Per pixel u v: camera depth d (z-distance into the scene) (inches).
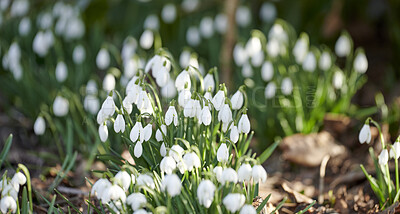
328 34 199.9
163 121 91.8
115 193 76.7
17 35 187.3
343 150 140.9
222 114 89.4
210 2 203.5
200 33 195.6
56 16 190.9
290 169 137.2
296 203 115.3
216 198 79.9
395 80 183.2
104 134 92.7
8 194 81.7
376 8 207.9
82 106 149.9
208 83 102.3
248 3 196.4
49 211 88.7
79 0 199.5
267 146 146.6
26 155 136.5
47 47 162.6
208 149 97.3
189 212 81.0
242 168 79.9
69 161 129.1
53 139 147.6
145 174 80.8
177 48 194.5
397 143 94.3
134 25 202.5
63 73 144.0
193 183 84.1
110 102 91.7
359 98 177.2
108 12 202.1
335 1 197.8
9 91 167.0
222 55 168.2
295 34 187.6
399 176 119.5
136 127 88.0
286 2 205.9
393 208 98.7
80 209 108.8
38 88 156.0
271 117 145.4
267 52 152.1
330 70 154.0
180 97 95.0
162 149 91.4
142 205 77.0
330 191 119.6
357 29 209.2
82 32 178.1
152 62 102.3
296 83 147.2
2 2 187.9
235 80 178.1
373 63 201.3
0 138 148.6
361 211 110.7
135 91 93.2
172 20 182.4
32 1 204.4
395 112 144.7
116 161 102.0
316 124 147.7
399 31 184.2
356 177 121.7
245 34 191.3
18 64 151.6
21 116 164.9
